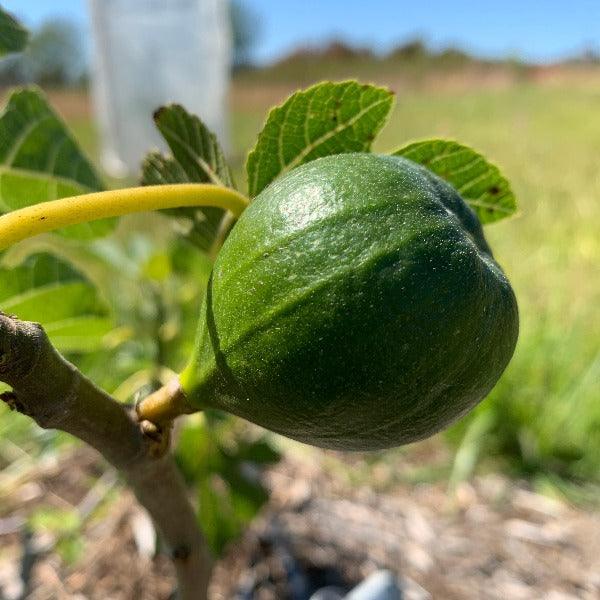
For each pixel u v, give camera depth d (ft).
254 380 0.25
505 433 0.88
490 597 0.67
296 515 0.78
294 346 0.24
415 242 0.25
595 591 0.69
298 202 0.25
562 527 0.78
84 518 0.68
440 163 0.36
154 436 0.28
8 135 0.38
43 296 0.43
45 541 0.72
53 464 0.85
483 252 0.29
